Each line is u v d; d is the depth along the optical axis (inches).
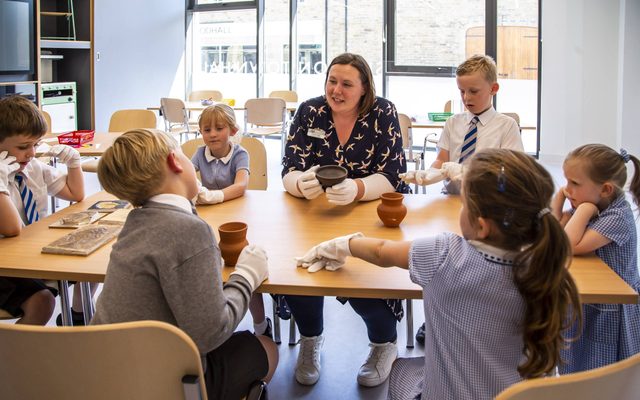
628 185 73.1
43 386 37.8
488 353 41.4
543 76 237.9
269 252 59.1
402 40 267.9
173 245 41.8
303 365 81.7
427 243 45.1
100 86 265.4
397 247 48.4
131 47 281.9
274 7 292.2
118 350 35.7
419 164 191.6
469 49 257.6
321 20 283.7
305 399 77.2
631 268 59.1
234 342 53.1
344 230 66.3
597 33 224.8
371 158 84.7
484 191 40.3
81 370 36.6
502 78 253.1
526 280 39.0
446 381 42.7
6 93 217.0
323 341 93.4
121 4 272.8
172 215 43.2
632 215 59.1
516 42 247.8
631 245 58.2
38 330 34.6
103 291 43.7
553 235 38.6
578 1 225.6
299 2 287.1
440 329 43.1
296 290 50.5
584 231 57.0
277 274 53.1
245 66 307.9
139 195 45.0
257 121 232.8
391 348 82.3
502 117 90.8
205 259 42.8
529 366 40.3
